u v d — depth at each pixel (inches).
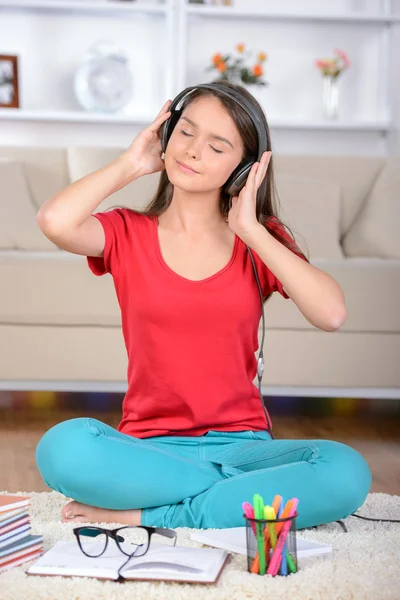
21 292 130.3
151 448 75.2
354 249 164.1
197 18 221.9
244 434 80.4
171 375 78.0
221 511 73.2
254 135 77.7
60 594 57.5
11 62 215.2
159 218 82.1
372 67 228.2
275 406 152.6
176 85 218.8
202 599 57.4
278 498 63.3
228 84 78.2
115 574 59.9
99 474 72.6
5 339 131.3
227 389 79.3
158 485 73.7
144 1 221.8
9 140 221.0
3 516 62.1
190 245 79.9
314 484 73.0
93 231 78.5
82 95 215.2
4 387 132.4
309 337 132.8
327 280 78.5
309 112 227.1
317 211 161.0
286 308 131.7
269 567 61.4
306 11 220.5
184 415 79.7
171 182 78.0
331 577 60.9
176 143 77.1
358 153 229.5
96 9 215.3
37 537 64.9
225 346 78.4
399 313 133.3
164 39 219.8
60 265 130.6
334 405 155.0
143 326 78.2
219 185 77.9
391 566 64.0
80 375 132.0
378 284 133.0
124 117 213.9
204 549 65.3
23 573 60.7
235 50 224.1
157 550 64.1
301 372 133.2
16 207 156.9
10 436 122.5
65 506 76.3
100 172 78.1
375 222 163.8
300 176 167.0
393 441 125.6
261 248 76.5
